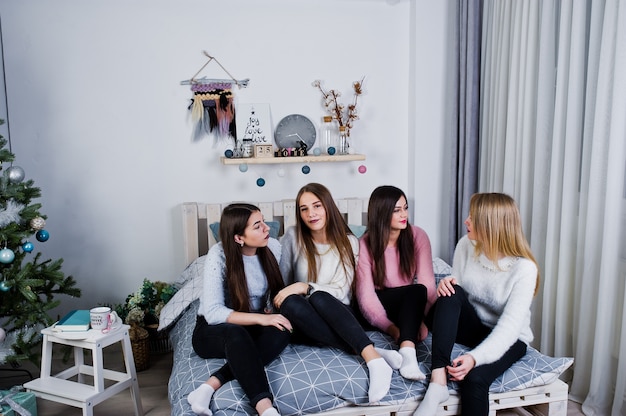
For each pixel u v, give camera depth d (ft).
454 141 11.07
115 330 7.53
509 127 9.50
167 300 9.84
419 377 6.38
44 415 7.99
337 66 11.39
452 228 11.23
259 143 10.99
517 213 6.77
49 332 7.52
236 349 6.27
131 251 11.09
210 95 10.90
